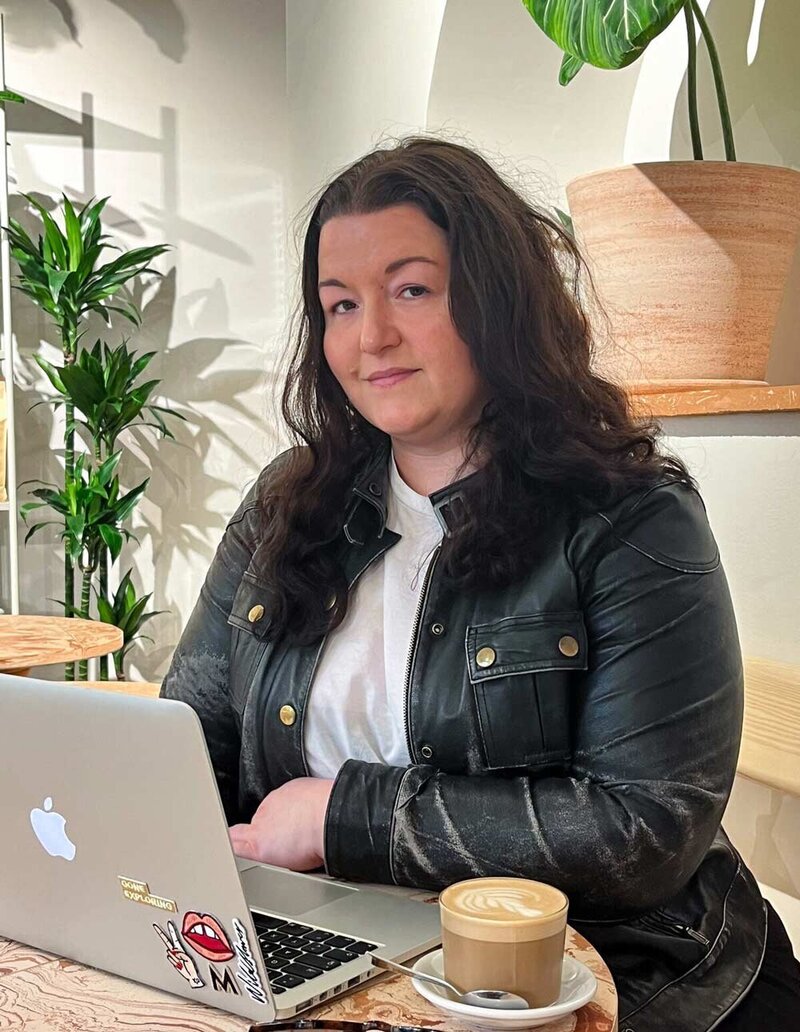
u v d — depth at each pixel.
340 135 3.49
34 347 4.22
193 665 1.50
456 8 2.69
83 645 2.65
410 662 1.29
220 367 4.35
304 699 1.34
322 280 1.33
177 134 4.29
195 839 0.83
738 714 1.25
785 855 2.12
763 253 2.21
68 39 4.19
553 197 2.87
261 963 0.83
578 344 1.40
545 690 1.23
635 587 1.24
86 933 0.95
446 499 1.31
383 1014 0.86
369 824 1.15
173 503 4.36
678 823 1.15
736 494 2.17
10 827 0.97
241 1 4.30
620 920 1.16
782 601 2.08
